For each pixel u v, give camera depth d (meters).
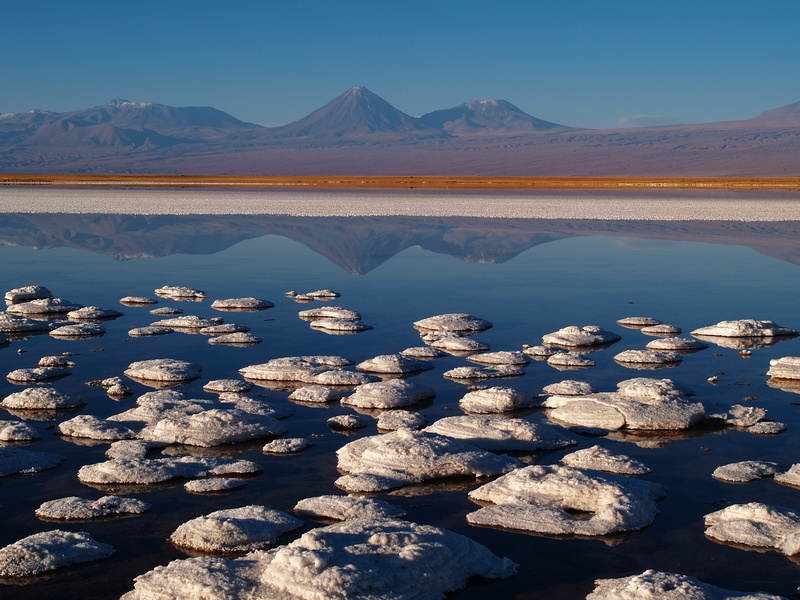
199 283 16.69
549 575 4.97
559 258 20.92
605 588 4.72
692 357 10.39
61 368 9.73
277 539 5.32
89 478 6.35
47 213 35.34
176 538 5.33
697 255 21.55
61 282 16.78
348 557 4.61
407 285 16.44
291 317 12.99
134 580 4.84
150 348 10.81
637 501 5.76
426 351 10.41
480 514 5.70
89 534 5.40
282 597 4.34
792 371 9.32
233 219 32.69
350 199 46.41
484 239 25.69
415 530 5.07
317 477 6.46
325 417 7.97
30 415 8.02
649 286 16.22
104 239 25.58
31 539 5.20
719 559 5.15
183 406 7.87
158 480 6.35
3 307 13.91
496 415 8.05
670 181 81.44
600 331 11.51
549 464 6.75
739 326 11.66
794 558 5.16
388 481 6.27
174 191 56.34
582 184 71.75
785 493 6.16
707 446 7.21
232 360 10.16
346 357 10.30
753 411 7.95
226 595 4.40
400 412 7.84
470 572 4.88
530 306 14.02
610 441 7.37
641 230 28.77
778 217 34.50
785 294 15.23
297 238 25.94
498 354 10.16
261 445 7.23
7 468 6.50
